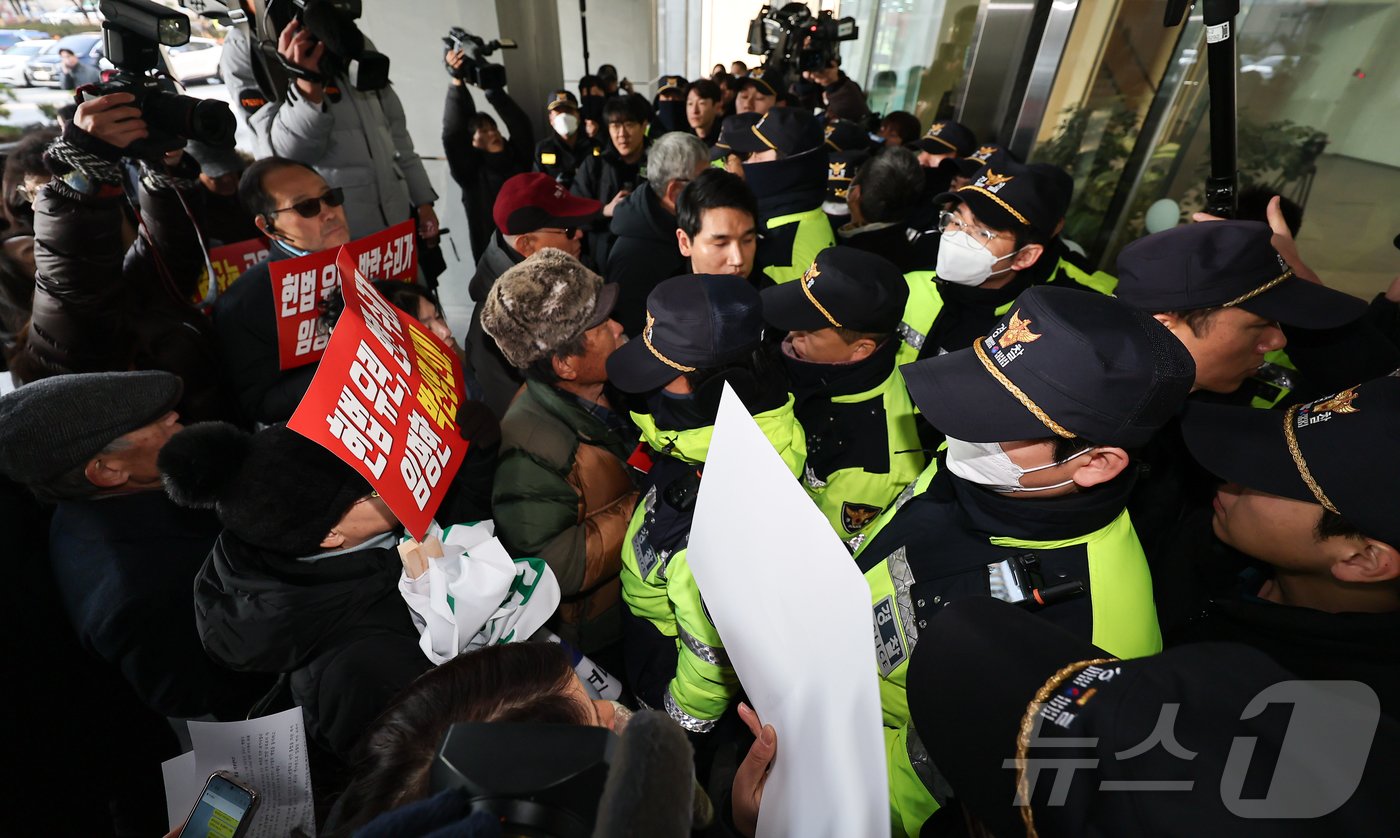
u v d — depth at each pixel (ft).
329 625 3.08
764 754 2.17
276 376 6.02
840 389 4.47
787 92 18.83
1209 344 3.76
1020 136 10.91
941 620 1.73
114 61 5.20
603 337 4.44
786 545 1.85
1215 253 3.65
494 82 12.41
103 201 4.70
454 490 4.45
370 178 8.92
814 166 7.16
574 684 2.19
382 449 3.06
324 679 3.02
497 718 1.96
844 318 4.16
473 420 4.22
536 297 4.20
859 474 4.43
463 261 13.44
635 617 4.29
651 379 3.57
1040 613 2.67
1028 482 2.64
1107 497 2.62
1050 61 10.02
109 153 4.66
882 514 3.80
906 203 7.19
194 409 5.86
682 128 16.71
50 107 8.87
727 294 3.58
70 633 4.02
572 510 4.33
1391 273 6.20
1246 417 2.64
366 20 13.83
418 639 3.22
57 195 4.57
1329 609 2.52
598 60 33.55
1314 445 2.35
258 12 8.52
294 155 8.16
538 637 3.89
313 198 6.12
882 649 3.00
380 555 3.33
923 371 2.82
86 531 3.58
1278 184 7.27
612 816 0.95
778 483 1.87
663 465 3.92
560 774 1.26
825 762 1.67
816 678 1.77
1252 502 2.57
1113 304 2.49
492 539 3.42
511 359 4.39
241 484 2.77
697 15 42.45
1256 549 2.63
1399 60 5.89
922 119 17.22
